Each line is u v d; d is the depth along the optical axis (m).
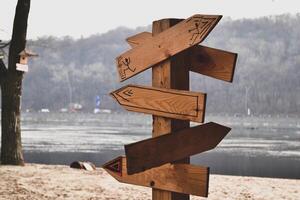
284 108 185.38
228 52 3.41
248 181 12.47
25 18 14.30
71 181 11.45
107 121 148.75
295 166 25.80
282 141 57.19
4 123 14.49
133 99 3.77
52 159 28.61
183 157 3.49
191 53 3.60
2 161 14.53
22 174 12.42
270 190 11.01
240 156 33.03
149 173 3.68
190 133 3.48
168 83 3.60
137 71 3.78
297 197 10.12
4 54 14.52
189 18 3.41
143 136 64.81
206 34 3.30
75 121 145.00
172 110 3.52
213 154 34.81
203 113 3.33
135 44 3.95
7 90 14.49
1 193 9.44
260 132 87.44
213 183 12.06
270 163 27.61
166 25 3.67
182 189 3.50
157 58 3.64
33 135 64.31
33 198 9.02
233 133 82.38
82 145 43.44
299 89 189.62
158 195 3.69
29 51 14.26
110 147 41.22
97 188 10.47
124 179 3.83
